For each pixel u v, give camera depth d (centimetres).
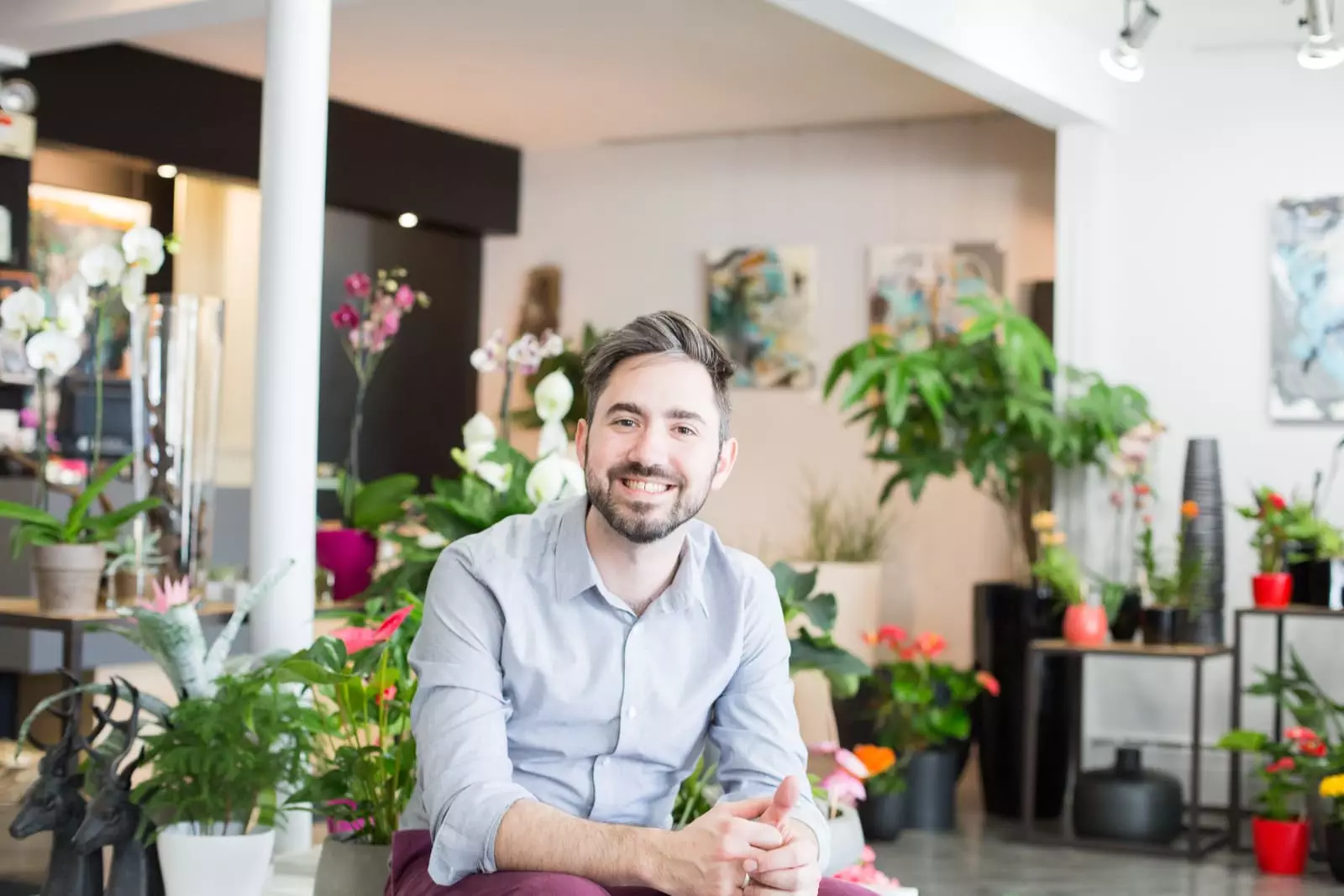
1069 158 623
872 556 701
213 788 282
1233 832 535
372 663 278
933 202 742
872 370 581
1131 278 617
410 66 671
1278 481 596
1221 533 562
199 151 678
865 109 730
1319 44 480
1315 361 589
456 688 216
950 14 514
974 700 609
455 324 826
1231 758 544
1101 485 614
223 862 279
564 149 825
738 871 197
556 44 632
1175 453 609
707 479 216
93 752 287
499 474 373
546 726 224
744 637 229
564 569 221
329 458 763
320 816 295
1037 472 629
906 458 602
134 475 397
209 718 276
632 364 215
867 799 544
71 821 287
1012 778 591
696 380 215
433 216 784
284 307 400
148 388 392
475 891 203
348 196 740
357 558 480
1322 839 509
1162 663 608
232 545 547
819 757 573
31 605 391
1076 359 621
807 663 345
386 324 504
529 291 830
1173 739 606
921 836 555
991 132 730
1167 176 612
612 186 815
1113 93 619
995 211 729
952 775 571
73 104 629
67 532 379
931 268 741
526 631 220
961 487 730
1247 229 601
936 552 736
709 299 786
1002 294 727
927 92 695
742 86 693
